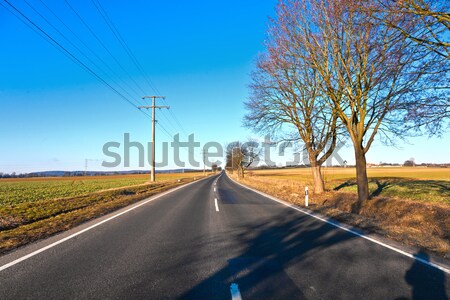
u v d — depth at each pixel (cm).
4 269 545
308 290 460
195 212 1292
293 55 1683
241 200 1814
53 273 526
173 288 465
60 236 818
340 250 686
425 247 720
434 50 938
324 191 2222
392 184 2781
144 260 605
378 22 955
